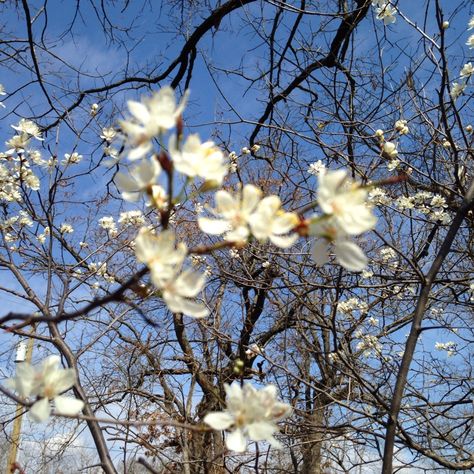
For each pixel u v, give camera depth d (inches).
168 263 40.6
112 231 192.4
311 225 41.7
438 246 192.7
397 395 86.0
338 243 42.3
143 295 43.1
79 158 153.9
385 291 197.0
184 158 42.0
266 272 212.5
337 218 40.8
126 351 207.8
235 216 42.8
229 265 235.1
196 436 162.1
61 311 115.5
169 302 40.0
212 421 48.4
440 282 157.0
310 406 182.2
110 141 155.2
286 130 157.8
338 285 130.0
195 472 156.8
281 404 49.5
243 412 48.8
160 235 40.9
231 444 47.4
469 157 182.1
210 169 42.4
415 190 194.9
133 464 161.8
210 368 212.2
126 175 42.8
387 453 83.4
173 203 42.0
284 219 42.0
